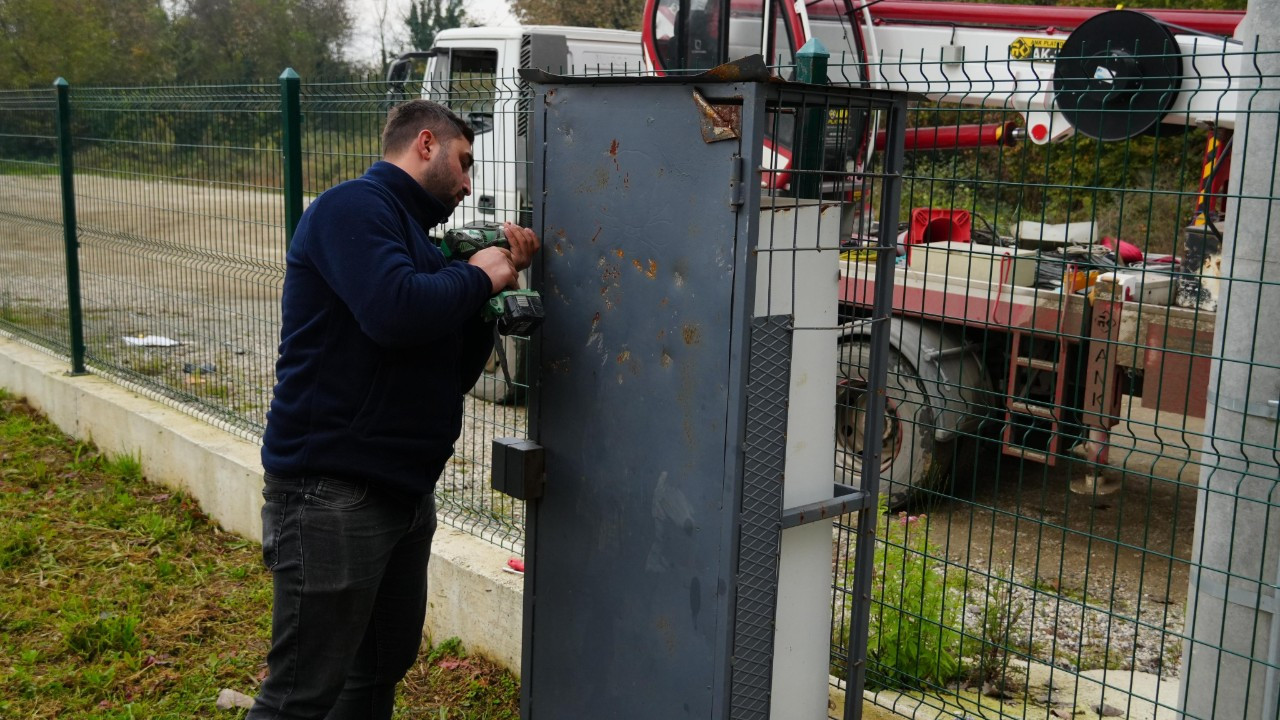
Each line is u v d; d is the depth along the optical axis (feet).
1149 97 14.98
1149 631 13.34
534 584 8.96
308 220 7.80
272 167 15.38
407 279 7.36
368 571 8.11
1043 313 16.02
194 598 14.07
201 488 17.04
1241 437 7.84
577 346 8.24
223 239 16.80
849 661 8.75
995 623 11.08
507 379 8.64
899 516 15.69
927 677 10.58
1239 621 8.28
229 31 125.29
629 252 7.73
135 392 20.10
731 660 7.51
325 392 7.88
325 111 14.53
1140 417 18.81
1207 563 8.45
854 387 9.55
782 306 7.41
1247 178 8.00
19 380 22.98
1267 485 8.07
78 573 14.73
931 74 22.06
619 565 8.18
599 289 8.00
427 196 8.27
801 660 8.31
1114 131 15.38
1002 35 21.47
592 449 8.25
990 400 17.22
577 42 25.84
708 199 7.13
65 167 21.18
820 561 8.30
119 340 20.56
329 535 7.93
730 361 7.14
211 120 16.58
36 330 23.98
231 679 12.01
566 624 8.72
